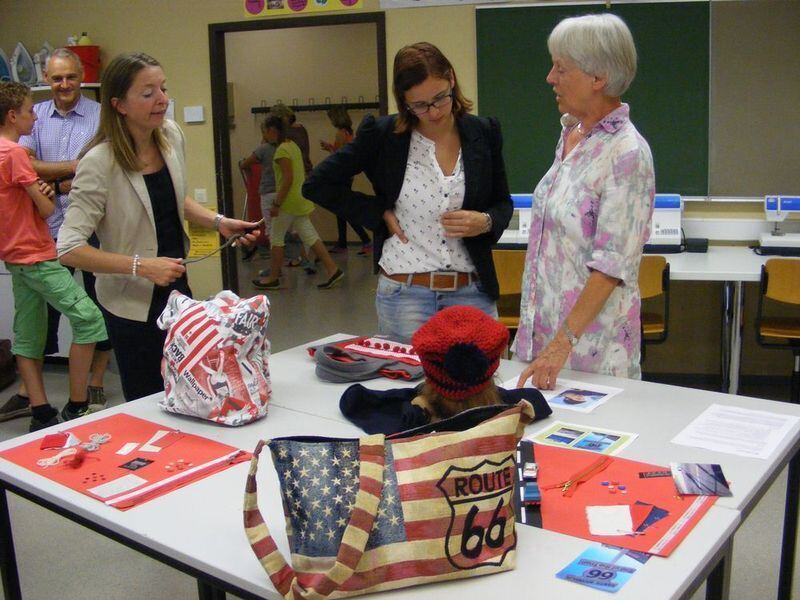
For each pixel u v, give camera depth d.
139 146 2.37
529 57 4.60
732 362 3.91
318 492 1.19
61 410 4.26
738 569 2.62
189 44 5.31
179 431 1.82
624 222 1.93
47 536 2.98
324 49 10.22
